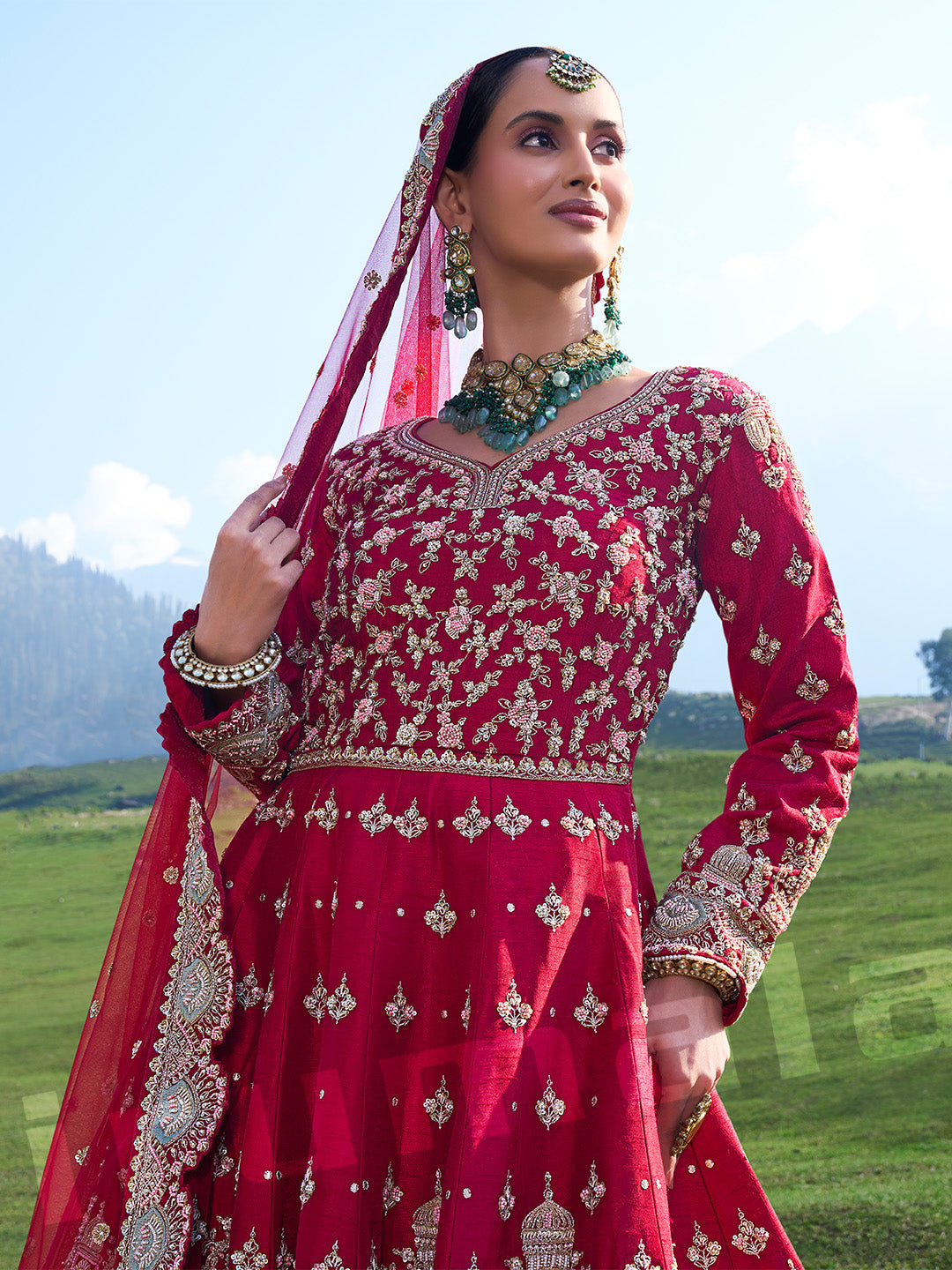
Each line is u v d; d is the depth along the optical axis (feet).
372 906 4.85
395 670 5.19
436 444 5.88
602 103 5.92
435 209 6.57
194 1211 5.04
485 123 5.96
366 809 5.03
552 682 5.00
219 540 5.39
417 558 5.21
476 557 5.13
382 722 5.17
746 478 5.38
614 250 6.13
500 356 6.06
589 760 5.04
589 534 5.11
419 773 5.00
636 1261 4.32
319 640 5.70
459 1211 4.22
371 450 6.10
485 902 4.69
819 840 4.92
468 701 5.00
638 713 5.24
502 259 5.97
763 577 5.28
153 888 5.63
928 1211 10.44
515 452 5.61
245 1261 4.69
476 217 6.14
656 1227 4.39
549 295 5.98
